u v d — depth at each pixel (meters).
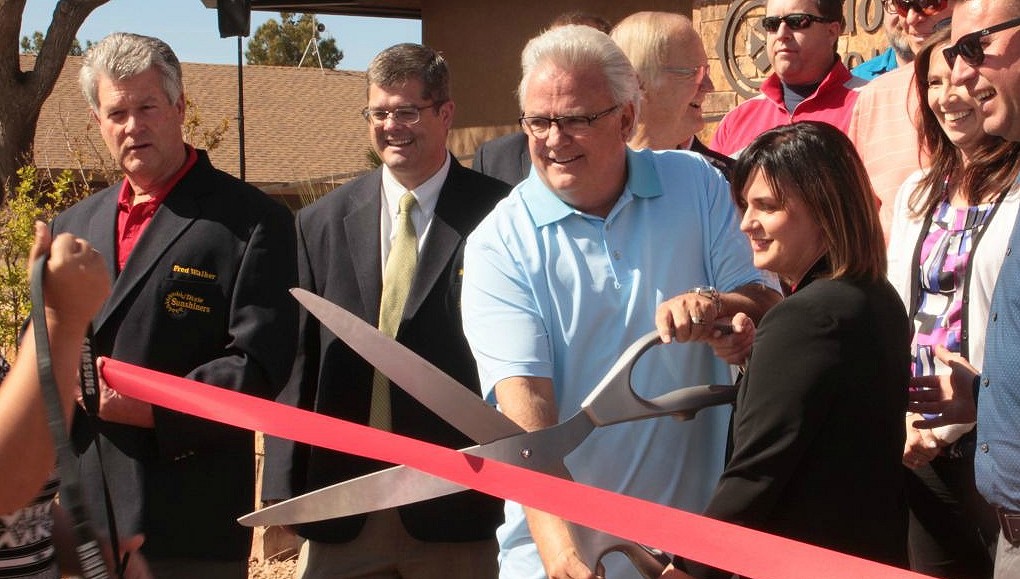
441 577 4.00
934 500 3.47
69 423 1.98
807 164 2.66
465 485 2.51
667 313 2.83
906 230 3.63
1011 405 2.70
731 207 3.23
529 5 13.47
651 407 2.77
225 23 10.66
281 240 3.91
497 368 3.01
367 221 4.17
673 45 3.87
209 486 3.77
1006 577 2.72
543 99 3.03
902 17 4.33
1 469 1.93
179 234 3.82
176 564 3.72
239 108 14.07
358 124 34.28
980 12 2.99
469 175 4.21
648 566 2.70
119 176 12.05
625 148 3.17
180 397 2.79
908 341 2.70
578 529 2.71
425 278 4.03
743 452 2.54
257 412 2.70
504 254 3.09
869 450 2.55
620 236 3.10
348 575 4.03
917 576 2.05
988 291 3.33
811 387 2.49
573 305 3.06
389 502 2.61
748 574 2.19
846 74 5.15
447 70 4.19
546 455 2.69
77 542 1.88
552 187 3.10
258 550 6.16
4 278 7.12
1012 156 3.37
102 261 1.98
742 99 8.48
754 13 8.34
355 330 2.69
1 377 2.11
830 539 2.54
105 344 3.78
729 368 3.18
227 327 3.81
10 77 19.98
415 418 3.97
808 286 2.61
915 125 3.64
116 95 3.79
